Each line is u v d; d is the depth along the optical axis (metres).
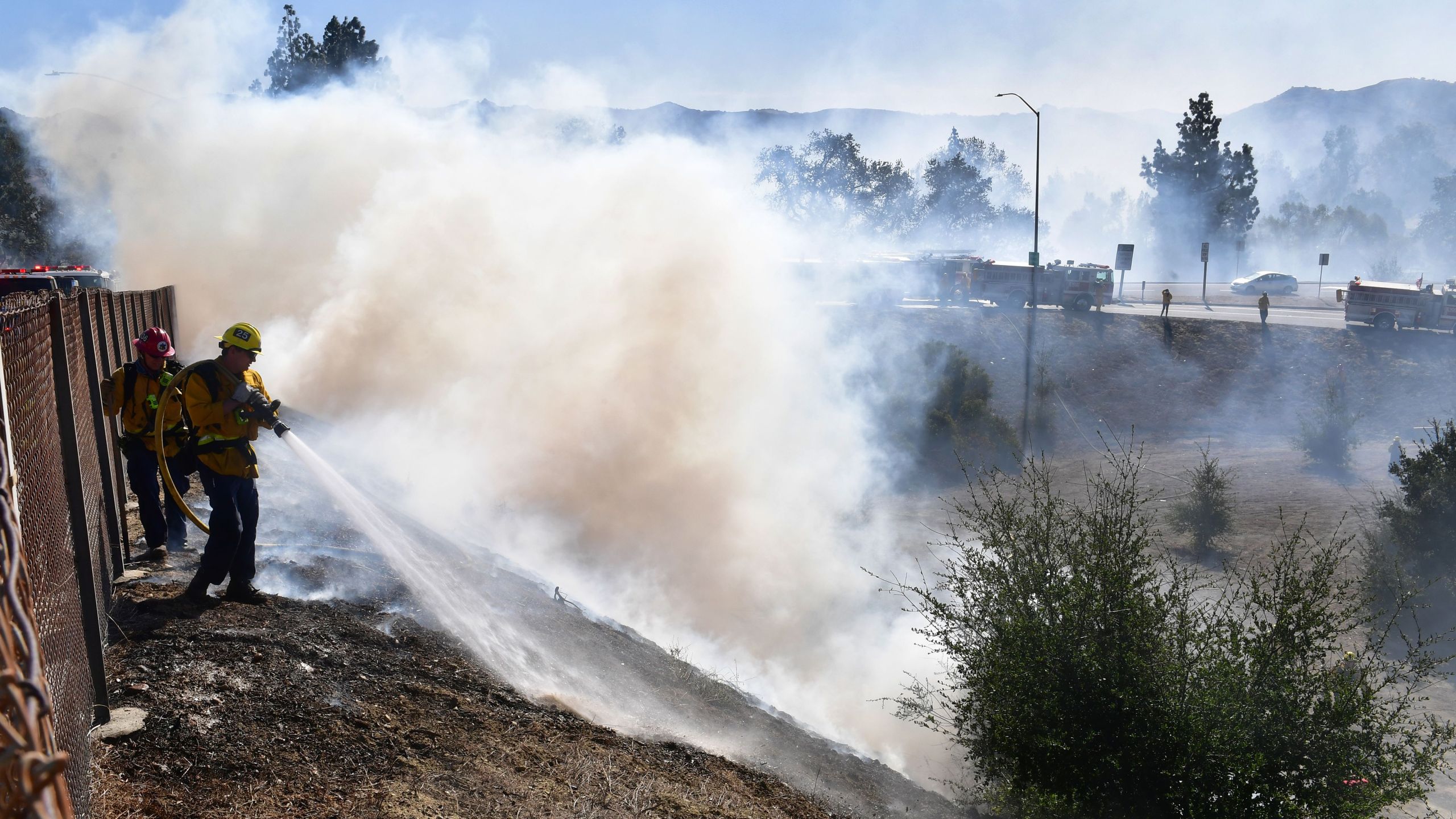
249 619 5.65
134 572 6.39
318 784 4.11
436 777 4.39
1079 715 6.38
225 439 5.83
